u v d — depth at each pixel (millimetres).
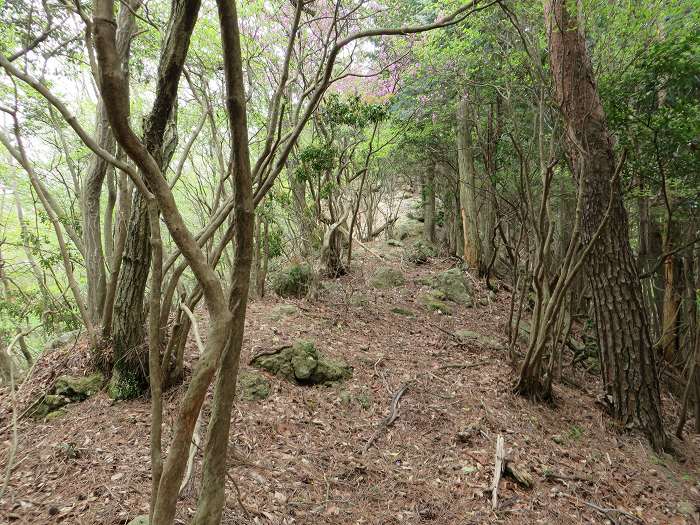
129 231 3838
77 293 4082
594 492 3572
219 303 1092
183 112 6770
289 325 5656
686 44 4613
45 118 6137
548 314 4594
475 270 9812
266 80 7117
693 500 3744
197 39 4734
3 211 8711
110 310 4082
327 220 7781
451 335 6418
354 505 3029
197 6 2584
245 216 1229
